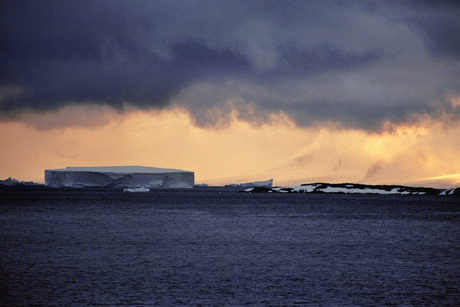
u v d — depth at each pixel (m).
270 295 74.25
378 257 108.44
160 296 73.31
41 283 80.75
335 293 75.81
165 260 102.56
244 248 121.38
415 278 86.25
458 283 82.56
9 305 68.38
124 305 68.62
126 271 90.50
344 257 108.19
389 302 71.19
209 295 74.00
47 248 119.12
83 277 85.25
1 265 95.69
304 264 98.94
